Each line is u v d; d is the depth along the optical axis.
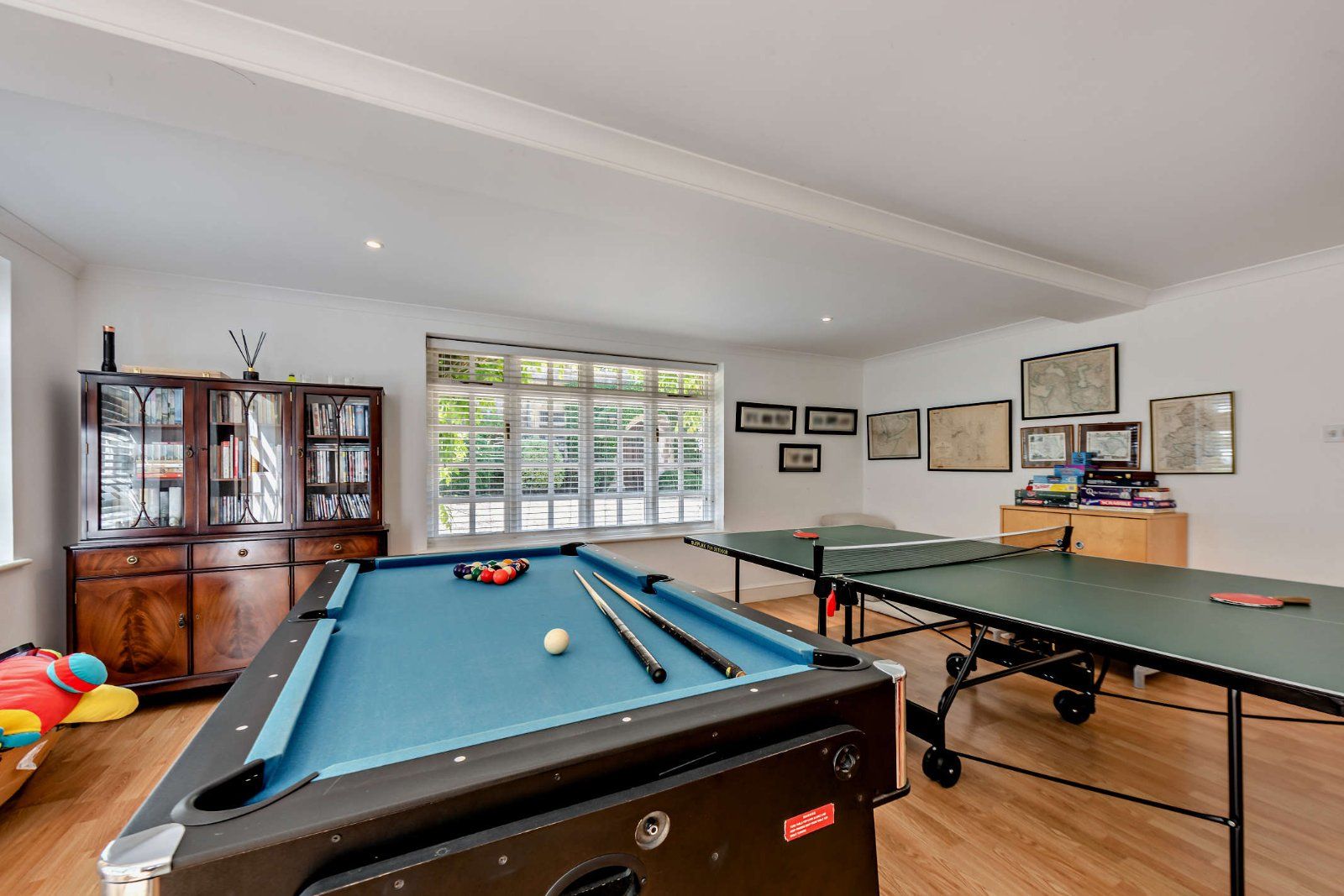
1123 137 1.75
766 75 1.46
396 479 3.61
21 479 2.43
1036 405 4.01
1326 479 2.68
